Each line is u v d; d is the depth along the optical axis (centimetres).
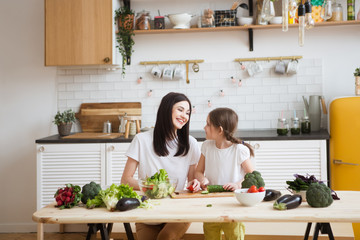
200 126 430
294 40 419
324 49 415
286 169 363
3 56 442
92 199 186
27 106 443
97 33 392
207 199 197
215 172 257
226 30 417
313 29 416
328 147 371
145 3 434
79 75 439
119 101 437
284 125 375
